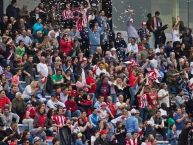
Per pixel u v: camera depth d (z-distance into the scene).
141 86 102.19
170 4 121.12
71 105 97.81
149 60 107.94
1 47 102.12
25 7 110.06
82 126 95.38
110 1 117.50
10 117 93.25
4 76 97.31
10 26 105.81
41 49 104.06
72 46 106.56
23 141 89.88
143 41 111.25
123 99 101.75
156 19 114.81
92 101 99.38
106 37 109.94
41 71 99.88
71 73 102.12
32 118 94.56
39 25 107.25
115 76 102.88
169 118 100.44
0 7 114.75
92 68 103.75
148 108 101.31
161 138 99.56
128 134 95.31
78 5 112.69
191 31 118.62
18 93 95.12
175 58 112.06
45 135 92.69
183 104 103.50
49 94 99.69
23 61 100.94
